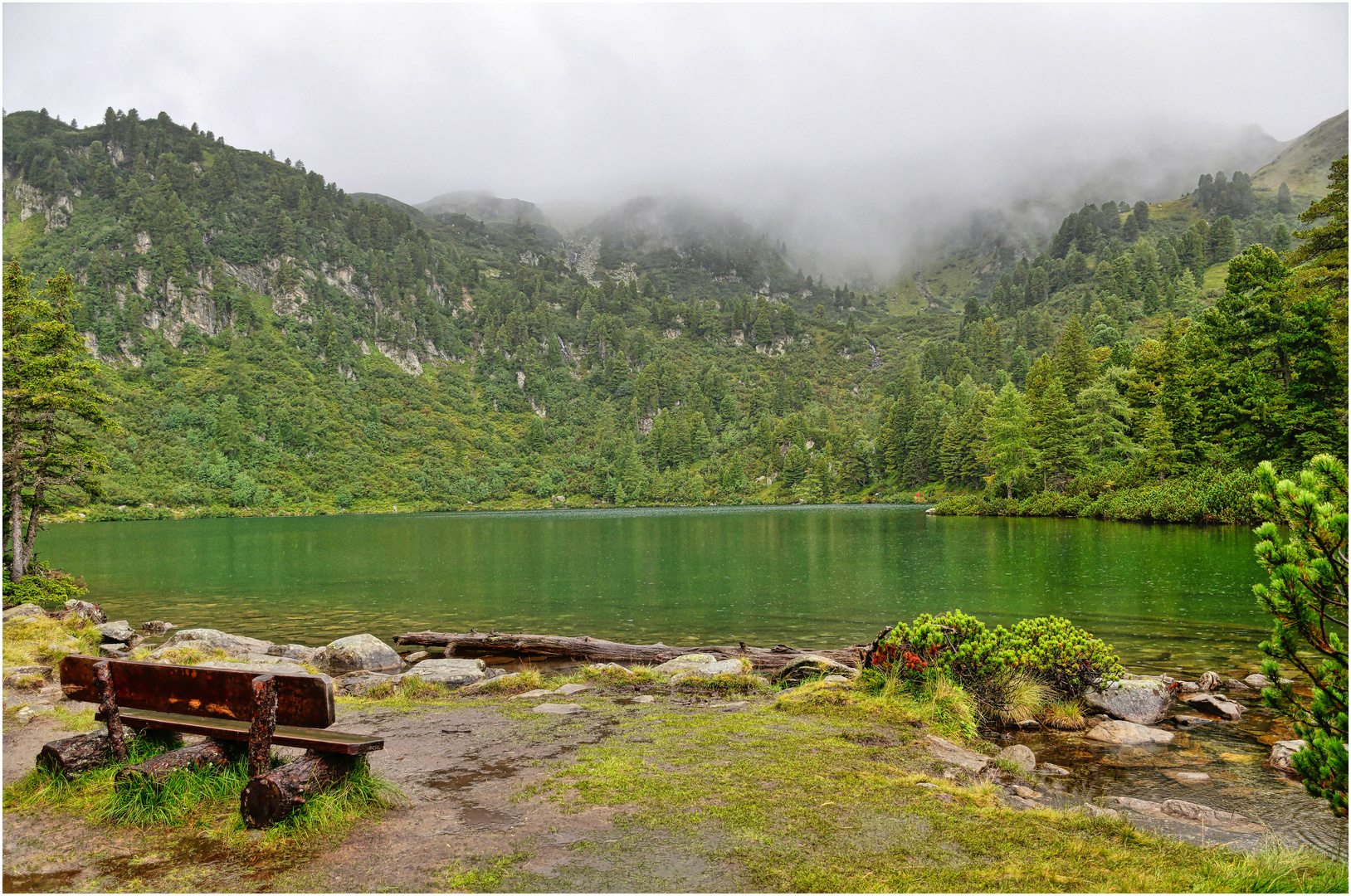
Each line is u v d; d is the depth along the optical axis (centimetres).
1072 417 8981
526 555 5538
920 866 563
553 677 1548
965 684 1163
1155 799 820
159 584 3850
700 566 4434
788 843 606
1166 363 8531
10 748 863
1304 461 5244
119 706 747
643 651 1870
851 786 750
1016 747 957
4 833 618
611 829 635
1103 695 1173
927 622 1212
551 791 734
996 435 10056
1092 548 4447
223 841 600
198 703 711
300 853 580
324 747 656
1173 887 535
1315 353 5153
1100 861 579
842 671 1416
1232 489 5678
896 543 5647
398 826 638
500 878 537
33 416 2906
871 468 18712
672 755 866
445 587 3591
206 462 18362
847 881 536
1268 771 917
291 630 2478
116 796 654
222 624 2597
